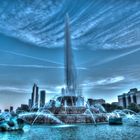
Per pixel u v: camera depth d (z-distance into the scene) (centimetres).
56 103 5597
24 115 4484
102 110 5750
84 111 5012
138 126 3816
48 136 2378
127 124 4362
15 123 3047
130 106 13512
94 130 3047
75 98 5800
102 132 2769
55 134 2566
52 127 3612
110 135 2422
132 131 2877
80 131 2917
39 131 2964
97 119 4525
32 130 3114
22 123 3122
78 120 4397
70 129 3225
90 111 5028
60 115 4494
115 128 3388
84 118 4450
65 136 2361
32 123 4272
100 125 4119
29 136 2405
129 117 5141
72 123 4328
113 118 4228
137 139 2088
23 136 2408
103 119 4638
